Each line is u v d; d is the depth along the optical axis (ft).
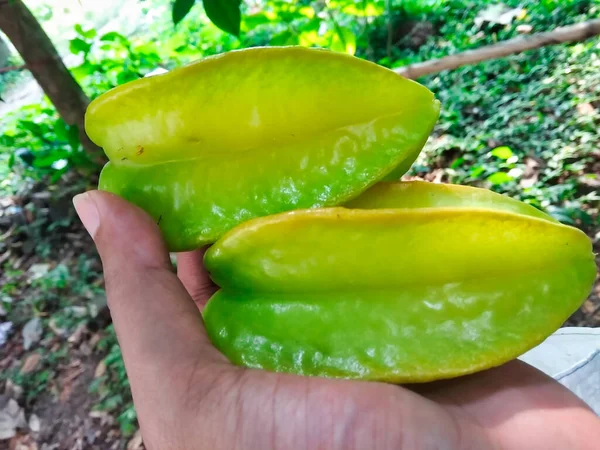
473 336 0.43
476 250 0.42
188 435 0.41
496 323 0.43
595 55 2.02
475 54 1.34
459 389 0.47
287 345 0.45
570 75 1.97
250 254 0.45
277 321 0.46
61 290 1.67
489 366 0.42
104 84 2.17
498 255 0.43
